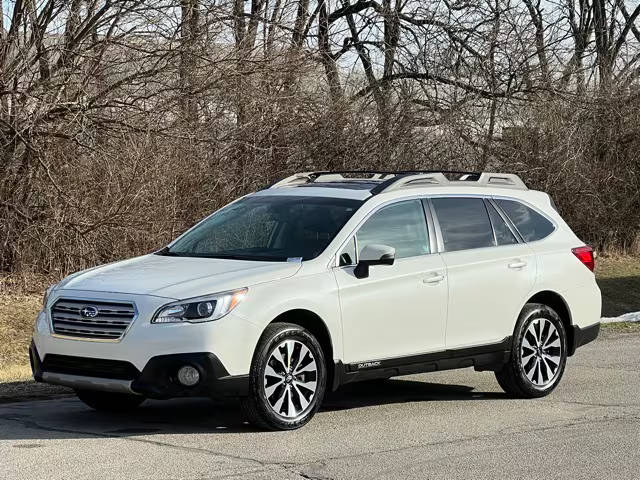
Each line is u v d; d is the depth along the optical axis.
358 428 8.37
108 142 18.42
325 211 9.01
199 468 6.90
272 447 7.58
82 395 8.89
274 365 8.02
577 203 27.72
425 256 9.17
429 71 24.50
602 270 27.52
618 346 13.77
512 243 9.95
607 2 33.31
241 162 21.08
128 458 7.15
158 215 18.88
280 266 8.29
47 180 18.08
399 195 9.26
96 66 18.33
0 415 8.84
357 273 8.60
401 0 26.25
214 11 19.64
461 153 24.38
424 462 7.22
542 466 7.14
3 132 17.67
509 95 25.22
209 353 7.65
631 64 29.27
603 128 28.34
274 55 20.77
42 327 8.11
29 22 17.97
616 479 6.82
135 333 7.66
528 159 26.17
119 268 8.59
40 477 6.61
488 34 25.14
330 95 22.78
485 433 8.23
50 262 18.39
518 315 9.82
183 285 7.89
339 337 8.44
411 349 8.98
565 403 9.66
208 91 19.91
